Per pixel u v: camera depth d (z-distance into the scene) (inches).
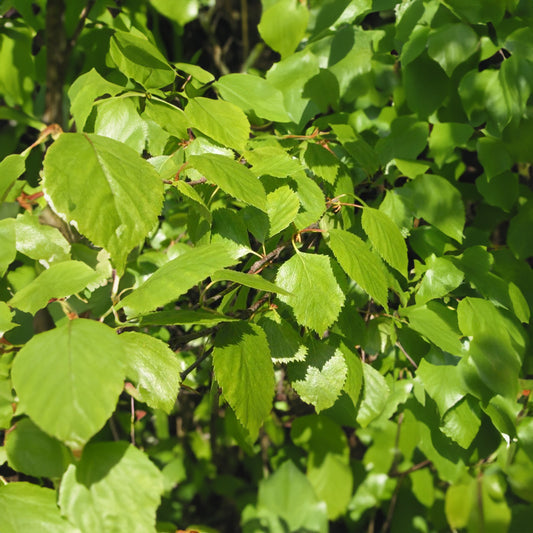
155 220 23.4
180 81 29.7
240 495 43.0
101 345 22.5
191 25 41.9
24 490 23.9
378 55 32.1
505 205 31.6
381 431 37.1
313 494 38.9
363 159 29.7
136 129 27.4
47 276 24.5
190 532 27.3
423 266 29.6
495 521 33.0
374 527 41.6
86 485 23.3
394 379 31.5
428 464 37.9
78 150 23.3
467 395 29.1
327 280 25.4
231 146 26.3
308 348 26.3
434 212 29.9
